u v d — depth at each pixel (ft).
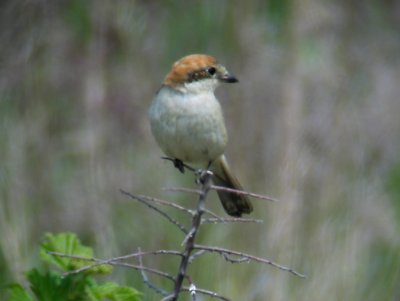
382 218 38.22
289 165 37.37
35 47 44.37
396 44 52.11
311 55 44.50
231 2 45.32
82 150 40.91
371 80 48.14
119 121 42.24
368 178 39.42
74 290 19.85
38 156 39.63
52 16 45.65
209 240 34.63
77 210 37.60
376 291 35.58
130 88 43.83
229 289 33.14
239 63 43.68
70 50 44.57
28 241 34.24
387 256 36.81
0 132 39.34
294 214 35.60
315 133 39.60
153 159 40.78
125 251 35.86
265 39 44.78
